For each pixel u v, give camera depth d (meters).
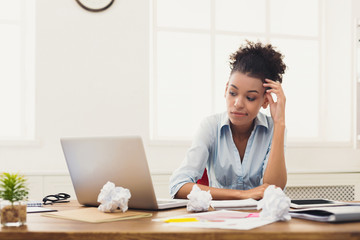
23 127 3.21
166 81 3.47
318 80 3.82
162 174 3.06
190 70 3.51
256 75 1.71
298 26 3.79
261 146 1.94
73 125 3.15
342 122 3.76
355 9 3.73
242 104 1.72
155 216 1.22
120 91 3.23
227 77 3.60
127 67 3.24
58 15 3.14
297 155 3.54
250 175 1.94
